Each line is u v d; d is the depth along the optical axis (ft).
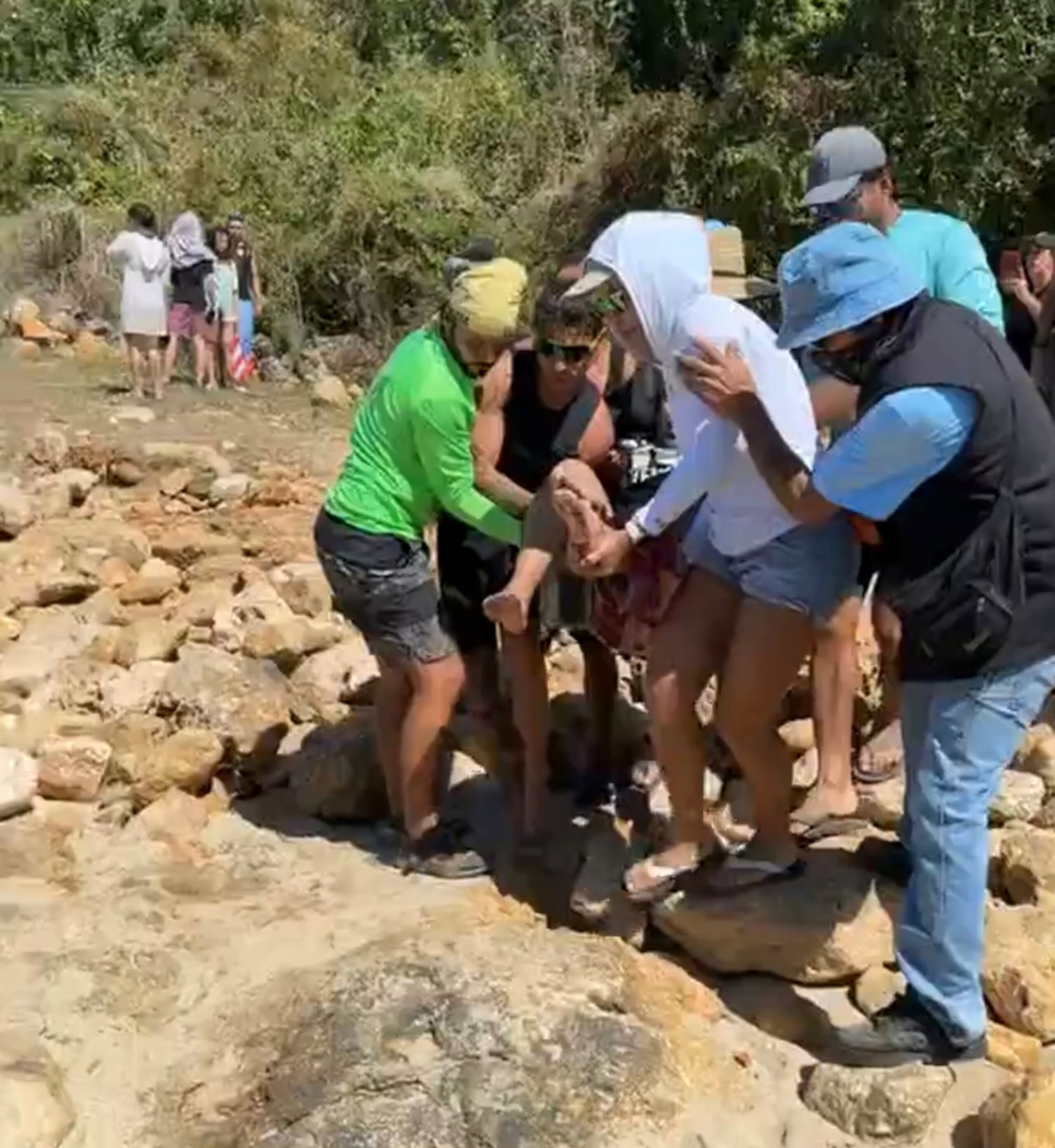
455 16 77.00
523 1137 11.77
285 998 13.20
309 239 64.23
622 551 13.17
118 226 61.41
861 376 11.75
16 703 19.71
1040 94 53.62
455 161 69.10
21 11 73.41
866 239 11.35
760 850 14.01
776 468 11.97
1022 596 11.55
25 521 28.89
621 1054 12.35
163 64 73.41
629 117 65.82
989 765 11.94
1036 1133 11.26
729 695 13.28
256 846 16.35
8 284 59.16
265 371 57.82
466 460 14.37
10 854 15.81
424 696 14.99
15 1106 11.64
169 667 20.06
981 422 11.23
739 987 13.83
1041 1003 13.05
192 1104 12.35
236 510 33.63
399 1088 12.12
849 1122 12.16
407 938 13.96
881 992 13.28
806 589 12.85
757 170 59.93
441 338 14.43
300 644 20.16
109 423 42.73
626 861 14.80
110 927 14.61
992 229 54.39
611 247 12.90
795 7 66.85
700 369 12.04
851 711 13.91
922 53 55.77
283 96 70.95
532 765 15.55
